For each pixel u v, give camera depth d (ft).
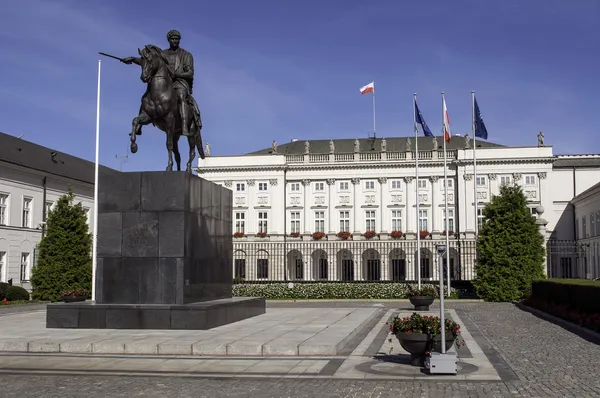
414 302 100.32
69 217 137.49
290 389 36.63
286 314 82.94
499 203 131.13
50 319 63.16
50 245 134.31
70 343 52.03
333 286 138.41
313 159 265.13
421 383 38.17
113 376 41.14
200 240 67.77
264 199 263.08
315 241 253.85
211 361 47.03
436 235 245.86
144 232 63.46
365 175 261.24
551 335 65.26
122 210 64.13
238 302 72.23
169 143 66.39
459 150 251.80
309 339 54.13
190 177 65.00
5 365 45.57
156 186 63.62
